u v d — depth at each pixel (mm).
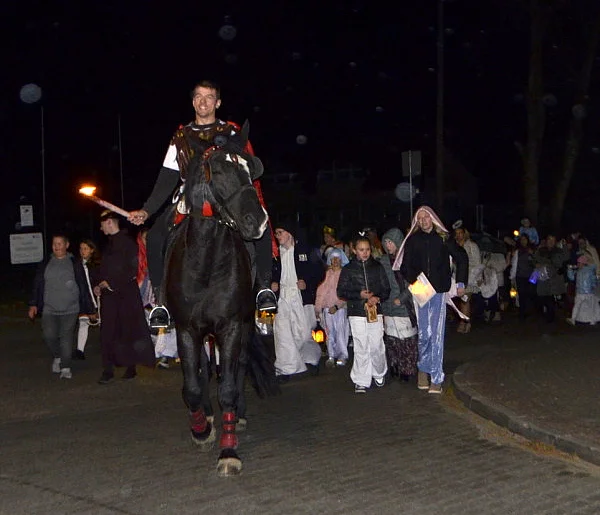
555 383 10914
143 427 9492
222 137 7543
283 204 50188
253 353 10539
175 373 13172
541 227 36000
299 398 11062
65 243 12914
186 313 7688
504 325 18969
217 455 8219
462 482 7254
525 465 7762
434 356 11062
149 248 8234
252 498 6871
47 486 7273
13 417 10203
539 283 19094
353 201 48656
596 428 8523
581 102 33156
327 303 13289
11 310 23031
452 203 48938
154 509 6641
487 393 10328
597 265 18562
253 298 7973
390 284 11727
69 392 11773
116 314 12398
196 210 7484
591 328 18250
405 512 6504
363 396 11117
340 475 7480
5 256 40438
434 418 9734
